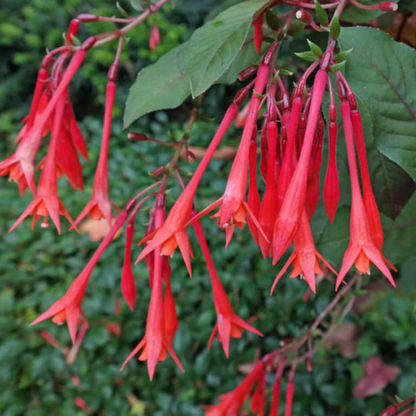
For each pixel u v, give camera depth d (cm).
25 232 108
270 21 28
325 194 26
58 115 29
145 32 120
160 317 29
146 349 29
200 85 25
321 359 78
